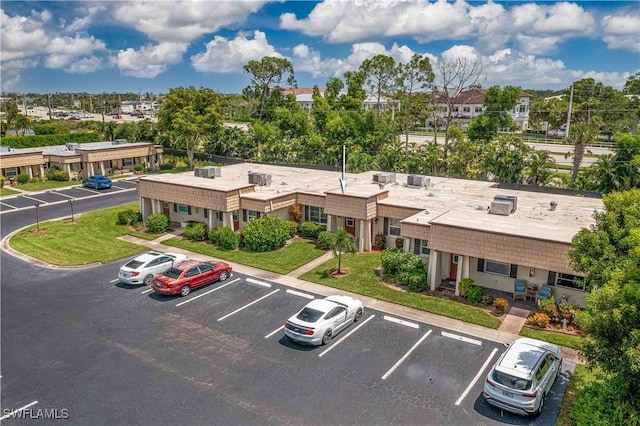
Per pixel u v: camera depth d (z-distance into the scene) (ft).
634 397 41.16
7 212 134.72
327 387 51.44
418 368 54.90
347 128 198.59
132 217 119.75
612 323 39.86
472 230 72.69
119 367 56.08
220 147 218.18
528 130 300.20
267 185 116.47
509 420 45.78
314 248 98.89
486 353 58.08
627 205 49.75
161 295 77.41
